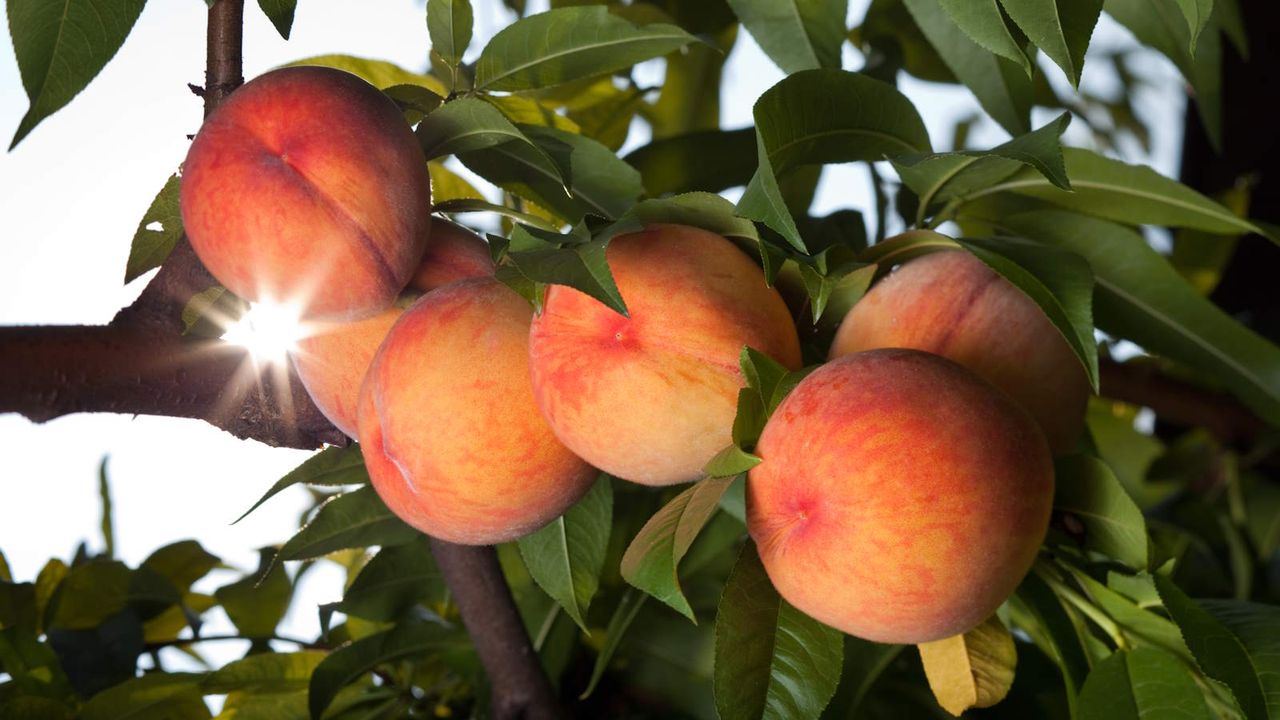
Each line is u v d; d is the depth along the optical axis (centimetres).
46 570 79
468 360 59
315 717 72
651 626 78
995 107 73
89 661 77
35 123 58
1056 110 91
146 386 61
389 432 59
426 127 63
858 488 55
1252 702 58
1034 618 66
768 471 57
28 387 59
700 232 60
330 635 81
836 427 56
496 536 62
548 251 57
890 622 56
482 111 62
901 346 61
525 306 60
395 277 60
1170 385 94
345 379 62
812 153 63
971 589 56
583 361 58
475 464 59
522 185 67
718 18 91
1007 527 56
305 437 66
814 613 58
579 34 65
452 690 80
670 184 77
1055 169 58
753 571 60
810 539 56
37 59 58
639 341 58
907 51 89
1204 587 89
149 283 63
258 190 58
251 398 64
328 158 59
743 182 78
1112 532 62
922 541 55
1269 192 113
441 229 64
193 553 83
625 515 78
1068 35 58
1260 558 94
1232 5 74
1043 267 61
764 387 58
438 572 76
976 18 58
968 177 65
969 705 63
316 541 70
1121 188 67
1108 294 69
